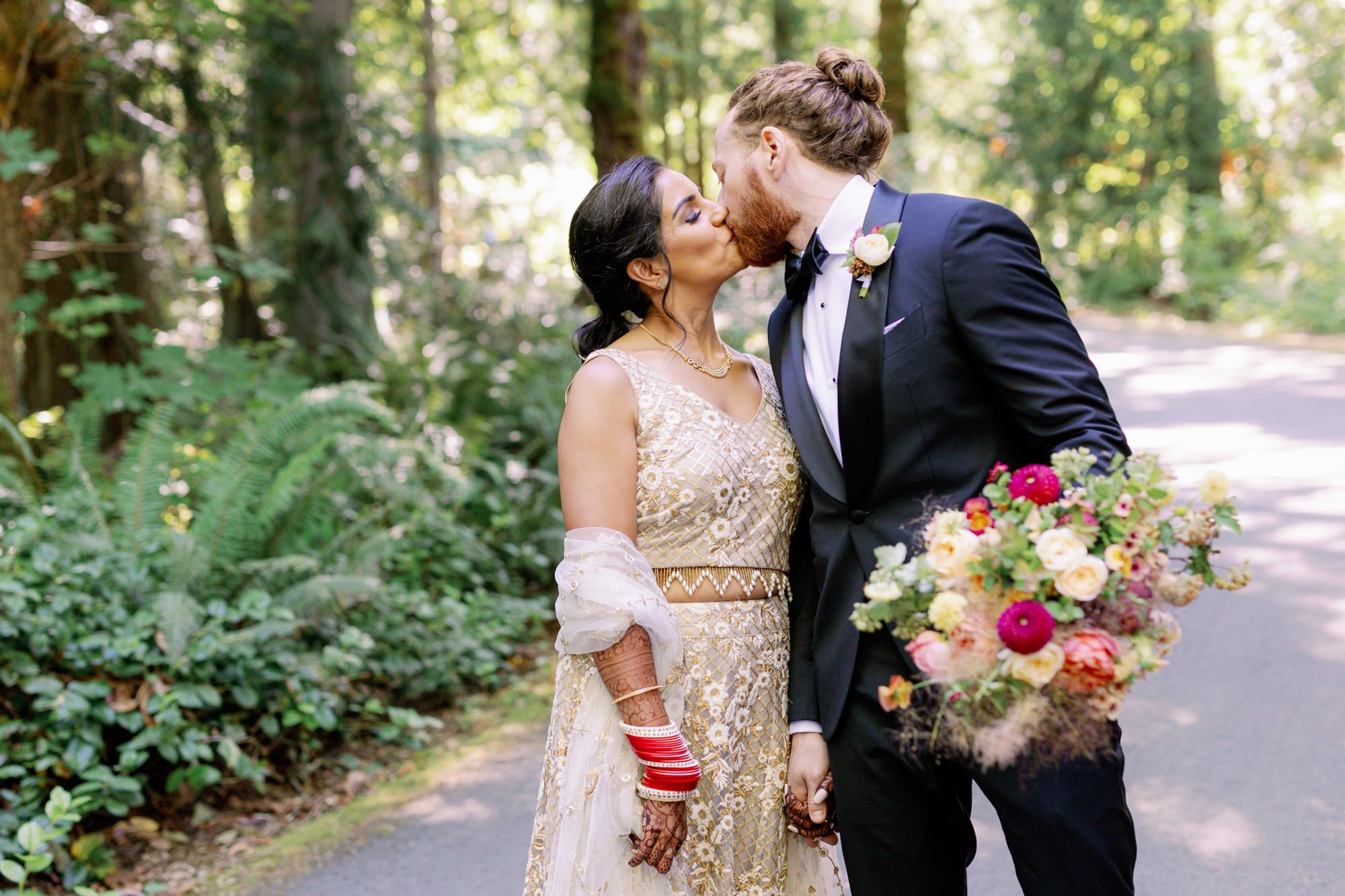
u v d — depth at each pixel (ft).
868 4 81.05
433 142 31.83
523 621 17.75
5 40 17.01
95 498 13.96
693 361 6.97
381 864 10.59
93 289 26.68
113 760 11.88
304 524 14.71
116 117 24.62
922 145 44.62
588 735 6.43
